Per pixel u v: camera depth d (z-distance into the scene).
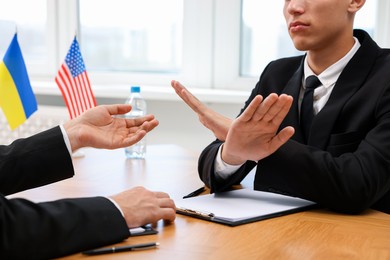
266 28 2.95
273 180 1.28
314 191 1.24
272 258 0.94
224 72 3.03
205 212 1.18
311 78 1.50
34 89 3.04
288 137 1.18
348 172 1.24
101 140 1.28
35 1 3.30
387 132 1.32
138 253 0.95
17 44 2.13
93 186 1.51
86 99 2.20
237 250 0.98
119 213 1.02
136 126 1.35
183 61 3.09
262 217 1.17
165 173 1.70
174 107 2.93
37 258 0.91
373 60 1.46
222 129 1.34
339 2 1.40
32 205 0.95
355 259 0.94
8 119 2.14
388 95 1.37
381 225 1.15
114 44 3.22
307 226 1.13
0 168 1.19
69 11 3.24
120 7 3.17
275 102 1.11
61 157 1.23
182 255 0.95
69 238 0.94
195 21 3.02
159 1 3.09
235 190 1.44
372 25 2.74
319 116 1.43
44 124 2.95
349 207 1.23
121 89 2.95
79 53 2.19
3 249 0.89
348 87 1.43
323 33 1.42
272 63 1.70
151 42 3.16
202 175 1.46
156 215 1.09
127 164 1.85
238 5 2.95
